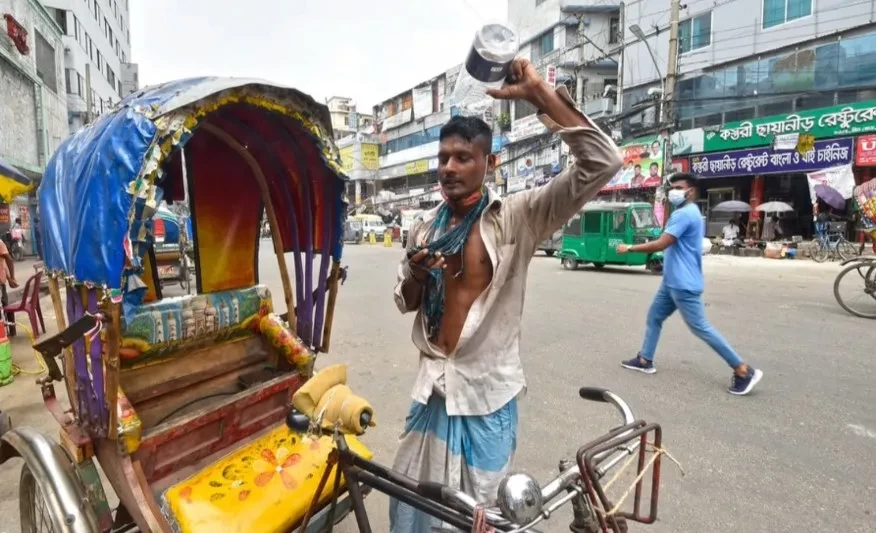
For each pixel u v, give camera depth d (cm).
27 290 550
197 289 256
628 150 1880
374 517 264
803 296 847
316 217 253
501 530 121
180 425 199
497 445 171
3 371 432
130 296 170
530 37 2597
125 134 167
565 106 148
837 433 341
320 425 153
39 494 203
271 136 236
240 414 224
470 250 169
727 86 1744
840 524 248
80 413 196
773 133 1600
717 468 300
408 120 3925
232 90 187
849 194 1439
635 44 1997
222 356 259
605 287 990
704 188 1944
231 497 198
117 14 4062
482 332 169
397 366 500
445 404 171
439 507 138
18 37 1641
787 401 395
